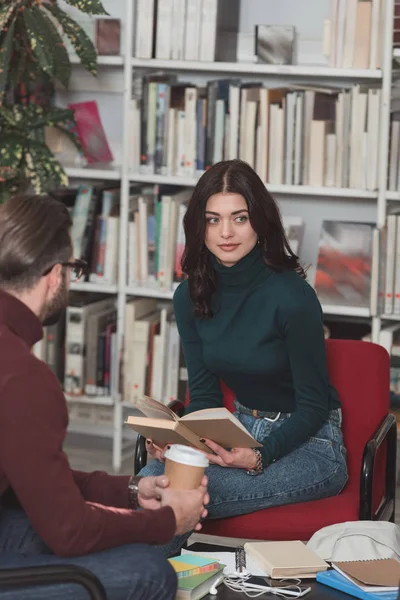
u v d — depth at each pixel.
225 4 4.49
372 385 3.04
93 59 4.26
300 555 2.35
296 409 2.89
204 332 2.93
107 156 4.75
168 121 4.36
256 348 2.83
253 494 2.73
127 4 4.35
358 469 3.02
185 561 2.29
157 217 4.41
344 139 4.21
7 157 4.25
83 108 4.72
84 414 4.92
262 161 4.28
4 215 2.04
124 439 5.01
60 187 4.68
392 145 4.19
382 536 2.43
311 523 2.71
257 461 2.72
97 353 4.59
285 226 4.44
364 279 4.29
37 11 4.15
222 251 2.79
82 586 1.91
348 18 4.18
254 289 2.85
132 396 4.55
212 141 4.31
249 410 2.97
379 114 4.17
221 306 2.89
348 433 3.04
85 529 1.95
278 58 4.28
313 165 4.26
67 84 4.33
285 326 2.79
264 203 2.79
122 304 4.53
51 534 1.93
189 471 2.19
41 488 1.90
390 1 4.07
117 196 4.65
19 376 1.90
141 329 4.50
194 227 2.85
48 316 2.11
